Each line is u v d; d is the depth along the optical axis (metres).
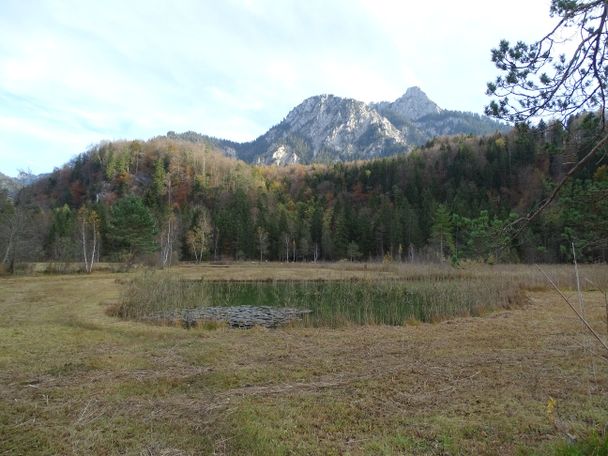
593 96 4.81
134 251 38.34
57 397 6.21
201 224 59.84
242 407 5.67
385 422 5.21
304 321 14.39
